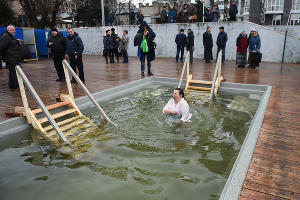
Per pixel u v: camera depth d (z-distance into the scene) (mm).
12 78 7074
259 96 7043
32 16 23000
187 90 7785
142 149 3758
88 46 20047
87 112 5621
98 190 2809
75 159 3535
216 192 2723
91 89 7102
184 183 2893
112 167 3291
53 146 3965
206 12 15570
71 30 7664
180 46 13664
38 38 16516
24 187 2904
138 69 11172
